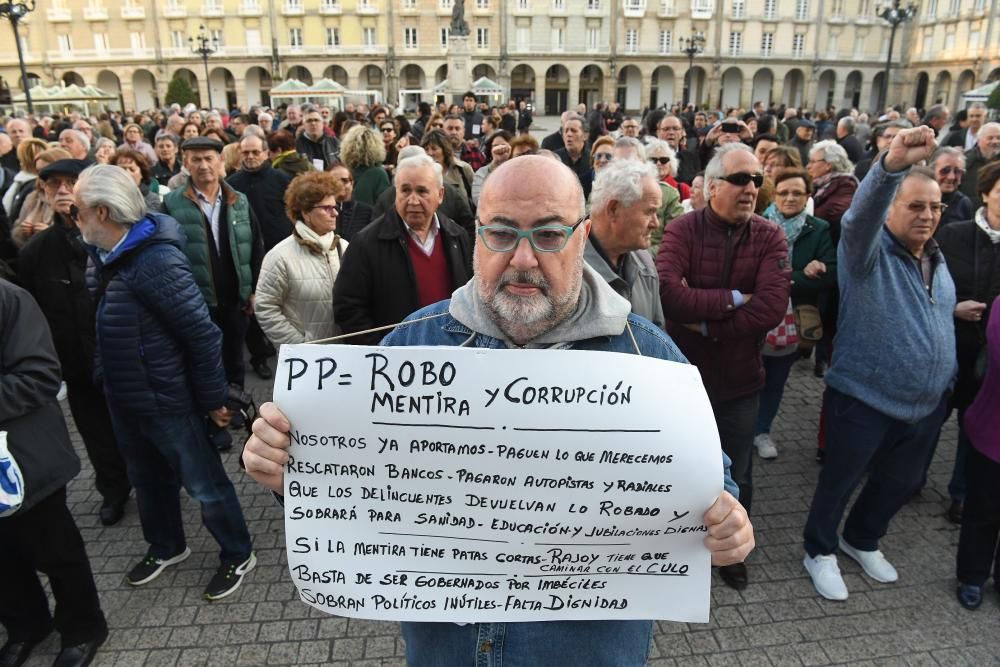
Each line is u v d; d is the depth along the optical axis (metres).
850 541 3.43
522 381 1.44
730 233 3.14
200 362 2.88
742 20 52.50
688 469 1.44
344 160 6.17
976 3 49.06
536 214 1.39
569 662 1.56
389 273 3.34
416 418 1.46
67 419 5.22
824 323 4.63
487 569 1.53
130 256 2.73
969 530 3.07
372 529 1.52
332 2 49.94
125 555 3.48
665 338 1.61
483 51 50.78
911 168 2.82
